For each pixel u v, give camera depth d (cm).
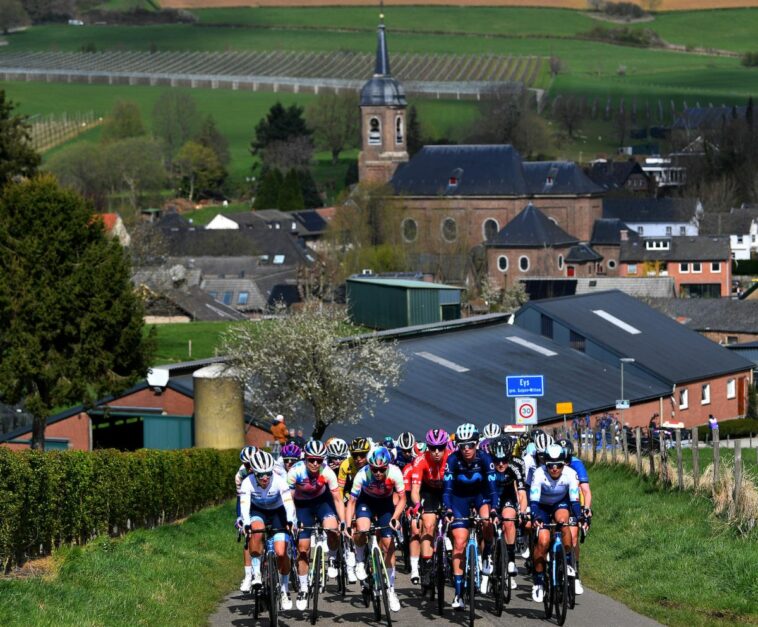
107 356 12525
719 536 5438
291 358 11475
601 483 8006
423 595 4597
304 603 4112
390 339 15012
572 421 13238
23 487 4816
